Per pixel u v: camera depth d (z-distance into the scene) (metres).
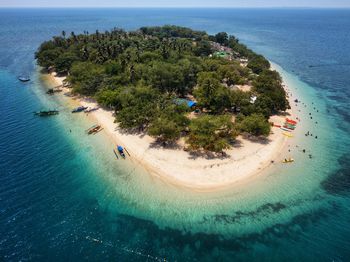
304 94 105.31
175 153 61.25
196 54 144.25
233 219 44.72
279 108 82.50
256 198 49.12
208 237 41.66
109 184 52.38
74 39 152.88
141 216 45.28
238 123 67.06
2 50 183.00
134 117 68.12
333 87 115.19
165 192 50.06
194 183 51.97
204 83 85.69
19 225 43.09
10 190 50.38
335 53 191.88
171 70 94.12
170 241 40.97
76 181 53.28
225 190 50.59
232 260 38.44
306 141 68.75
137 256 38.72
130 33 191.25
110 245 40.31
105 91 85.25
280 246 40.50
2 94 99.56
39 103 91.75
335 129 76.06
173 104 75.12
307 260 38.66
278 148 64.44
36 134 70.88
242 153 61.47
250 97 82.50
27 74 127.00
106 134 70.56
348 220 45.31
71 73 104.31
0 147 64.00
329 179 54.88
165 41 155.00
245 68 117.00
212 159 59.06
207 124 61.12
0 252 38.50
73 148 64.50
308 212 46.69
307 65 155.88
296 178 54.59
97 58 114.06
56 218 44.78
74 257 38.38
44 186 51.78
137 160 59.22
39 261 37.59
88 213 45.91
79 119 79.62
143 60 113.06
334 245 40.94
